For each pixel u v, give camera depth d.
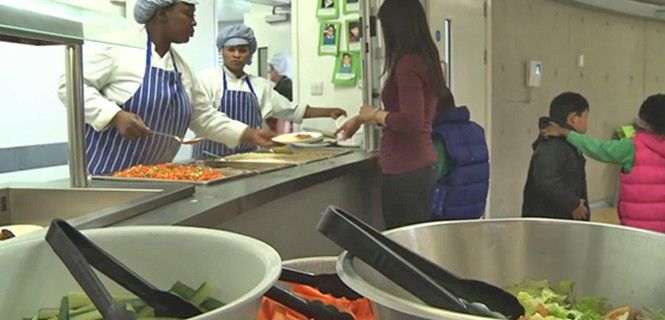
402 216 2.60
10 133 3.69
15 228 1.34
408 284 0.54
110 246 0.67
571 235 0.81
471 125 2.97
